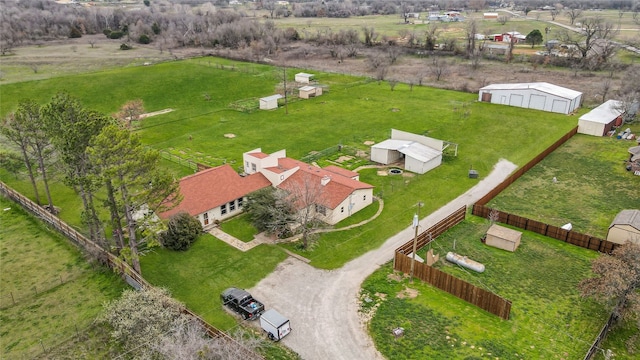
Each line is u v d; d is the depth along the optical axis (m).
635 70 99.69
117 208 38.59
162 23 191.00
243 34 166.62
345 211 50.19
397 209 52.41
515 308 35.97
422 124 81.69
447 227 47.69
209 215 48.69
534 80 112.38
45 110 42.34
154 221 41.34
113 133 35.50
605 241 42.81
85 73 117.50
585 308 35.97
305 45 165.62
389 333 33.53
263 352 31.78
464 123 81.75
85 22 189.25
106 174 34.66
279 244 45.56
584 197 54.50
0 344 33.56
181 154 69.88
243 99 101.44
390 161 65.62
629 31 176.38
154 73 118.50
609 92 97.75
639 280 33.22
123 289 39.12
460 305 36.53
